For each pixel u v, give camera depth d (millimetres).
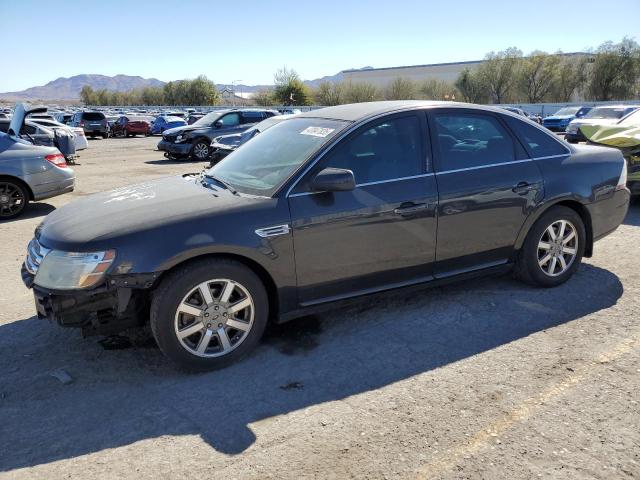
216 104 104000
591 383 3275
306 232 3641
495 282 4984
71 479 2570
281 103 76125
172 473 2598
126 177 13930
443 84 68188
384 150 4012
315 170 3750
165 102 109562
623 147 7535
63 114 40031
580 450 2680
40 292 3361
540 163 4582
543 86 58938
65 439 2879
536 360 3576
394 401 3152
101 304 3350
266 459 2682
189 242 3330
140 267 3252
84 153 22297
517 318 4227
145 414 3090
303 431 2898
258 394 3275
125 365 3654
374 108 4211
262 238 3502
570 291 4742
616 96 55531
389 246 3955
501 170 4379
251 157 4301
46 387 3400
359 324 4207
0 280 5500
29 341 4047
